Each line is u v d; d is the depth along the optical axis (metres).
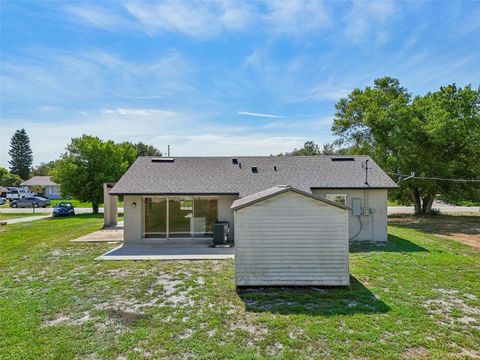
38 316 6.36
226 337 5.43
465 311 6.57
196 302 7.13
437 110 24.73
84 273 9.55
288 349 5.01
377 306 6.80
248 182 15.68
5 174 69.44
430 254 11.85
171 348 5.06
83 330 5.72
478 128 24.44
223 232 13.85
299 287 8.20
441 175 24.61
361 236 15.11
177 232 15.34
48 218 25.84
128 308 6.79
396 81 31.97
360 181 15.43
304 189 14.61
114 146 31.28
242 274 8.21
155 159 18.20
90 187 28.72
